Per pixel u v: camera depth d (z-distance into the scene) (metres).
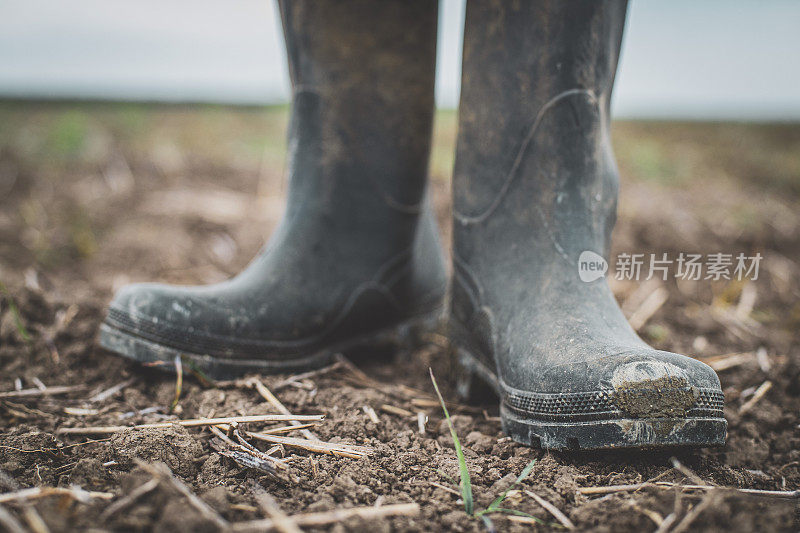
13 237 1.48
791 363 1.03
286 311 0.98
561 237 0.88
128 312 0.95
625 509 0.77
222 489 0.78
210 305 0.96
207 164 2.25
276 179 2.11
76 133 2.38
